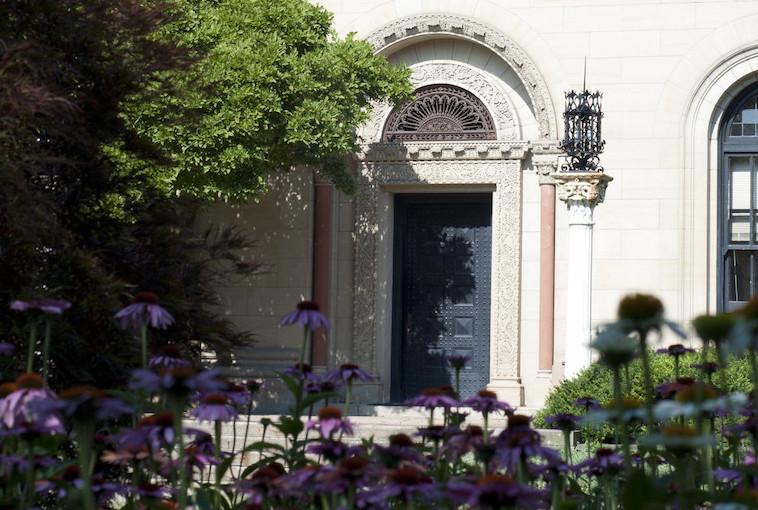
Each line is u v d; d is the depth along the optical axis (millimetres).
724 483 5371
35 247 8766
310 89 18156
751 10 20375
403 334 21891
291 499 5289
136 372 4125
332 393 5637
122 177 9906
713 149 20578
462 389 21609
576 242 16672
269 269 21422
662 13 20578
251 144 17844
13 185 8234
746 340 3670
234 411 5016
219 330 9961
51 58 8938
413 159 21250
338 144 18469
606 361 4031
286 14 18562
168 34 16797
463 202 21812
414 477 4230
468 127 21484
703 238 20297
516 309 20719
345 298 21516
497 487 3725
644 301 3906
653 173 20438
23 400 4598
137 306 5652
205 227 21562
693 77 20438
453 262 21844
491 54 21469
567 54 20797
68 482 5105
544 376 20500
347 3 21594
